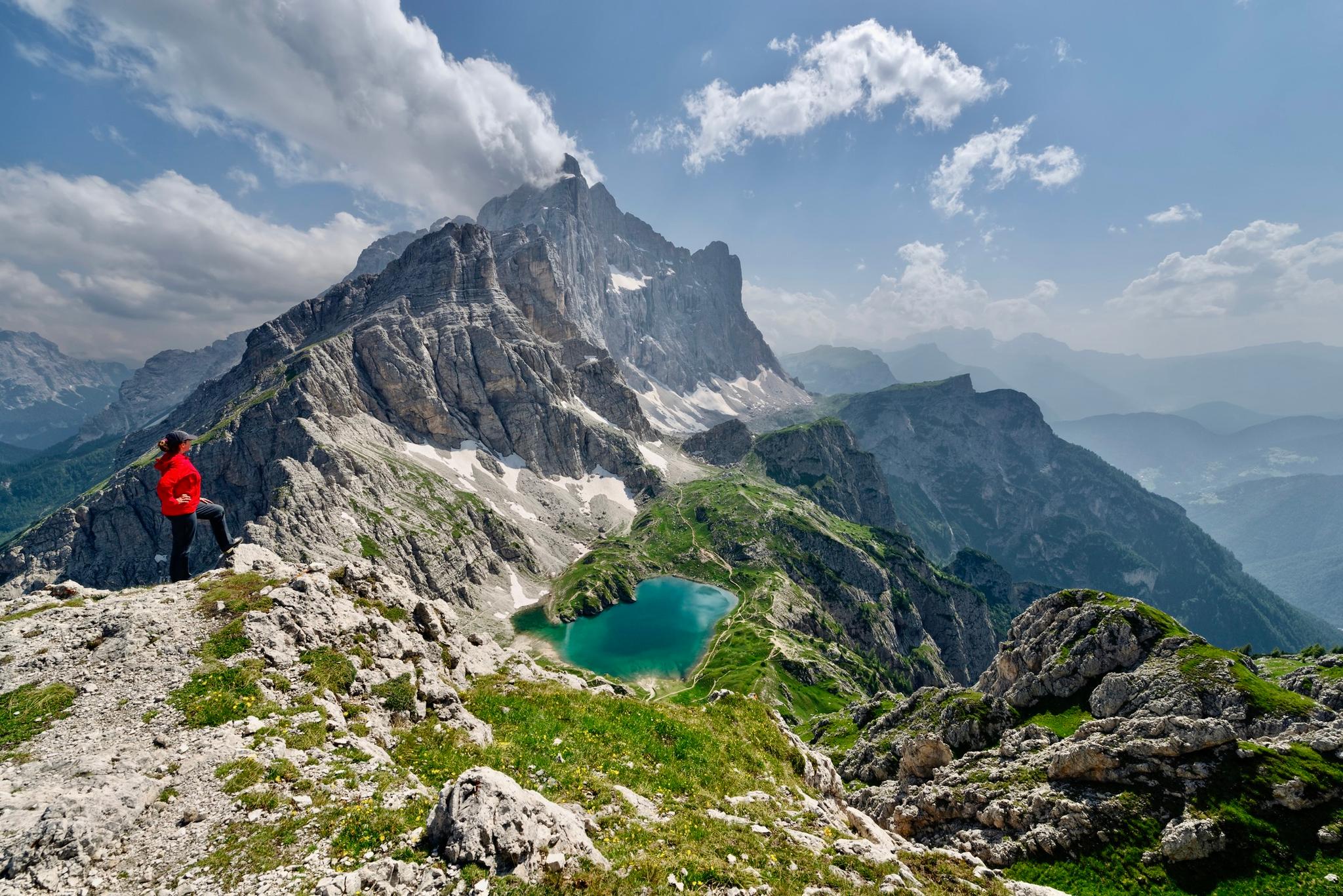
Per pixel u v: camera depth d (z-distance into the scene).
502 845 17.98
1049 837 43.03
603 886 18.12
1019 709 70.31
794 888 21.38
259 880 16.62
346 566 42.59
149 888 16.30
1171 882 38.84
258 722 24.89
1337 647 131.62
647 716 38.41
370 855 17.98
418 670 35.22
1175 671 61.72
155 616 30.67
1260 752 43.16
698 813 26.42
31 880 15.97
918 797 52.38
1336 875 36.38
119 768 20.69
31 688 25.41
